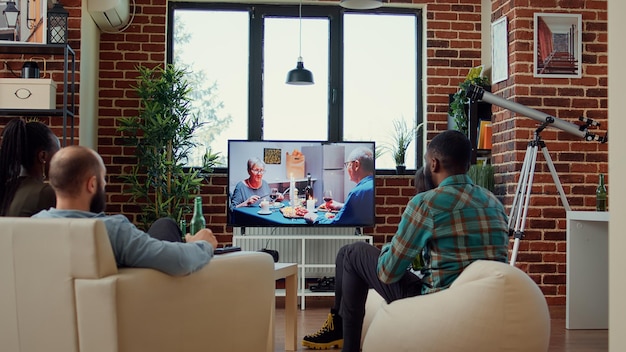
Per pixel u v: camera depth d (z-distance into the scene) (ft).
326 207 21.18
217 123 22.90
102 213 8.64
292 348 13.71
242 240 21.97
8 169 10.03
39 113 18.47
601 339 15.53
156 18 22.13
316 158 21.21
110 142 21.81
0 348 8.05
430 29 22.77
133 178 20.89
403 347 9.99
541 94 19.49
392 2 22.76
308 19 23.21
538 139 18.11
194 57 22.90
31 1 18.65
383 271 10.25
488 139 21.20
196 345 9.00
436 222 10.00
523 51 19.51
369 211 21.25
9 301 7.93
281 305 20.57
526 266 19.31
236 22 23.03
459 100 21.33
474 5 22.88
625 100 6.29
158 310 8.34
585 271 16.79
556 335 16.02
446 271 10.10
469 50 22.84
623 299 6.31
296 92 23.12
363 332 12.79
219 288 9.32
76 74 19.53
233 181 21.07
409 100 23.34
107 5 20.27
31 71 18.54
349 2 17.33
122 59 21.99
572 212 16.65
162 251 8.32
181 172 20.77
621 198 6.34
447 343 9.61
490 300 9.45
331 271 22.02
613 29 6.45
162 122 20.08
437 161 10.36
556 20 19.60
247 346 9.94
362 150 21.31
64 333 7.80
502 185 20.15
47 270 7.77
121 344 7.86
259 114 22.94
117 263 8.36
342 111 23.18
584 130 18.80
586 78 19.61
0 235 7.85
